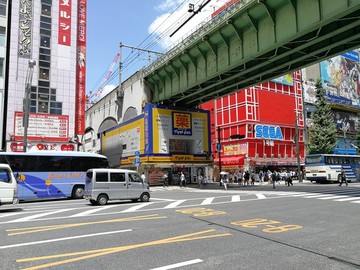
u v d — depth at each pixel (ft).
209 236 26.13
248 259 19.56
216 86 111.14
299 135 173.58
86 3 128.47
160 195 72.95
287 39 69.51
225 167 158.51
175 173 129.59
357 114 199.41
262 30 76.84
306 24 64.90
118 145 142.72
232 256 20.24
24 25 114.42
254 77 95.86
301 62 86.33
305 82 183.11
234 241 24.36
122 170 55.77
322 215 37.47
